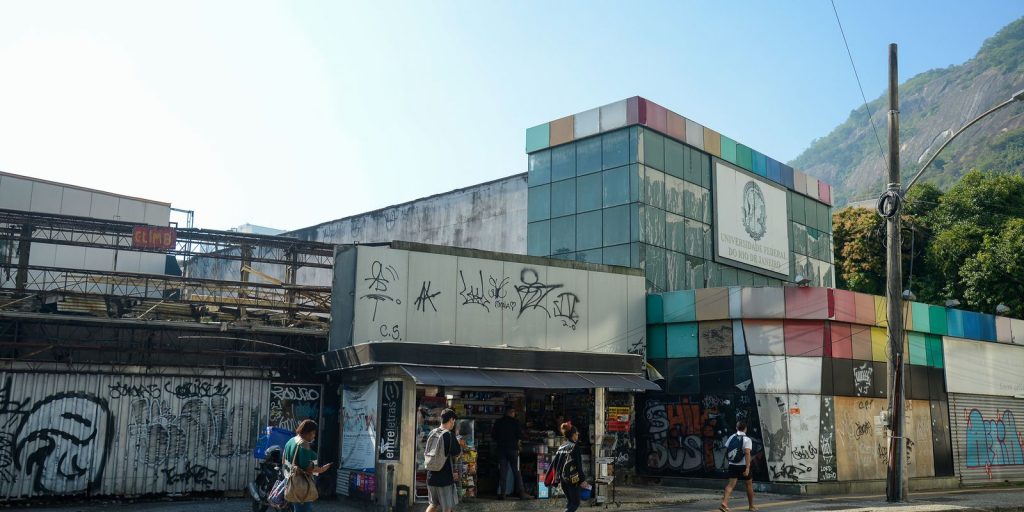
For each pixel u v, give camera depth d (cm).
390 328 1797
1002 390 2730
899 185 1811
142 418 1634
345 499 1614
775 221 3020
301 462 989
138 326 1656
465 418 1669
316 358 1792
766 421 2053
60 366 1583
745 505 1661
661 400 2233
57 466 1548
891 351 1777
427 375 1444
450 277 1916
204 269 3828
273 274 3709
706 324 2191
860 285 4125
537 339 2039
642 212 2391
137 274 1872
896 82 1828
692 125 2661
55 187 2892
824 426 2062
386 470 1452
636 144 2427
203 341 1753
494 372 1557
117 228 1922
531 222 2688
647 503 1667
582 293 2159
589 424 1675
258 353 1741
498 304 1986
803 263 3164
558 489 1592
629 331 2244
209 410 1697
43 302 1766
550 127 2686
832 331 2138
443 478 1139
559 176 2638
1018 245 3475
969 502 1797
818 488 2002
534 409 1819
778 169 3091
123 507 1516
